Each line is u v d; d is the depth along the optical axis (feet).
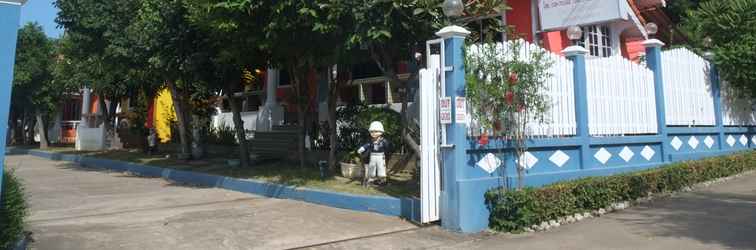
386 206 26.96
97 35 49.60
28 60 86.94
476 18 30.35
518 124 24.79
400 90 33.06
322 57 33.37
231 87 46.24
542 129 26.71
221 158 56.34
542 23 40.29
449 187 23.61
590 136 29.40
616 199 27.02
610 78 31.50
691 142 38.42
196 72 43.32
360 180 34.58
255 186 35.78
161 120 69.62
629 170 31.48
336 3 26.89
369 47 31.55
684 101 38.04
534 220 23.13
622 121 31.91
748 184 33.58
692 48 49.47
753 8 41.04
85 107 91.61
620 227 22.98
